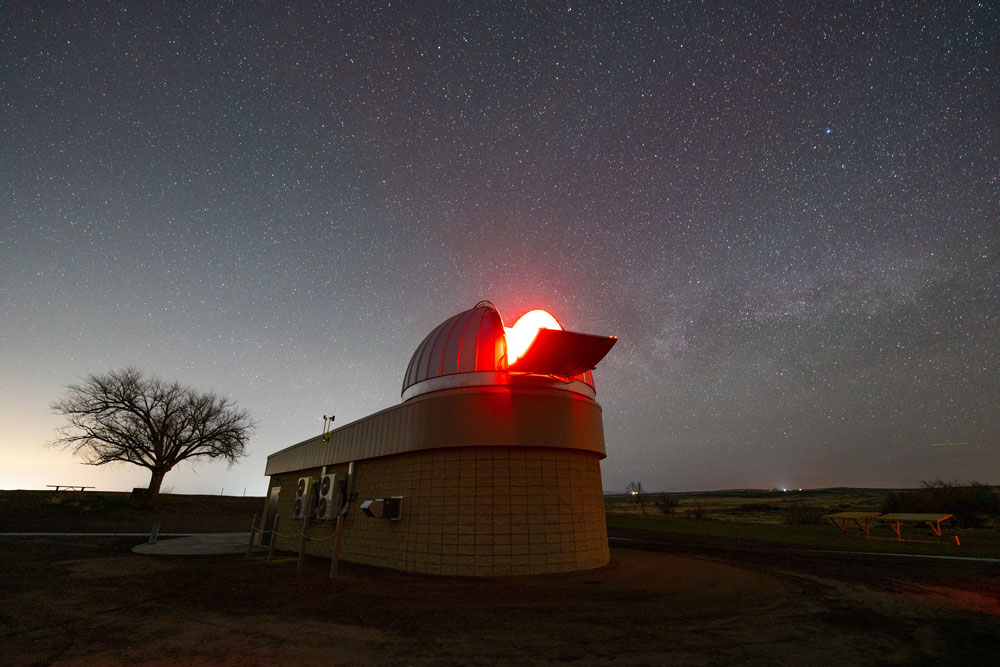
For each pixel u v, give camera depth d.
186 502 40.00
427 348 13.29
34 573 10.79
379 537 12.44
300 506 16.98
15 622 6.40
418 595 8.27
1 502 30.20
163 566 12.20
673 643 5.58
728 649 5.38
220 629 6.09
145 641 5.57
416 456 11.99
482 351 11.99
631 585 9.32
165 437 37.91
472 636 5.82
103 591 8.66
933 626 6.56
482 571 10.29
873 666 4.91
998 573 11.75
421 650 5.27
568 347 10.00
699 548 18.05
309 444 17.34
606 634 5.93
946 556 15.34
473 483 10.95
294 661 4.93
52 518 27.56
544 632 6.01
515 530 10.62
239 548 17.52
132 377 37.91
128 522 28.92
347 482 14.38
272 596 8.17
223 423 40.69
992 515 30.25
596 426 12.67
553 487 11.20
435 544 10.82
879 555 15.67
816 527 29.62
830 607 7.70
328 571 11.22
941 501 31.80
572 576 10.27
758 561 13.84
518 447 11.16
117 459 36.41
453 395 11.51
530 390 11.55
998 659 5.18
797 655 5.21
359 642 5.56
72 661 4.89
